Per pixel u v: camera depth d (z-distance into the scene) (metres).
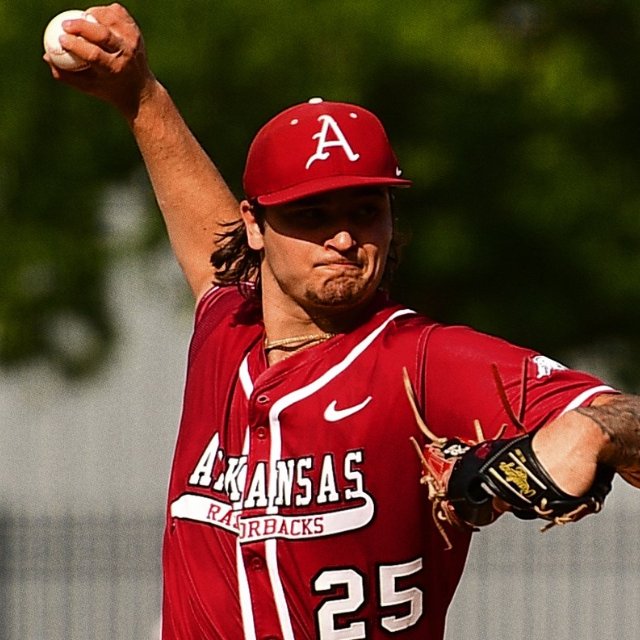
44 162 44.50
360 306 13.40
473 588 57.22
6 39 43.44
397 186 13.06
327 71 42.25
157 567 58.66
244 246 14.85
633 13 44.72
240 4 42.28
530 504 10.94
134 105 16.27
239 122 43.16
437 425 12.74
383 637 13.20
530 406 11.97
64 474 71.94
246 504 13.32
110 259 45.59
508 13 45.44
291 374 13.28
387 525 12.98
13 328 45.81
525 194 43.69
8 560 55.38
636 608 57.25
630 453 10.86
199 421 13.99
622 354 47.69
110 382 71.94
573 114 43.03
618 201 44.19
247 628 13.36
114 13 16.12
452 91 43.00
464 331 12.82
